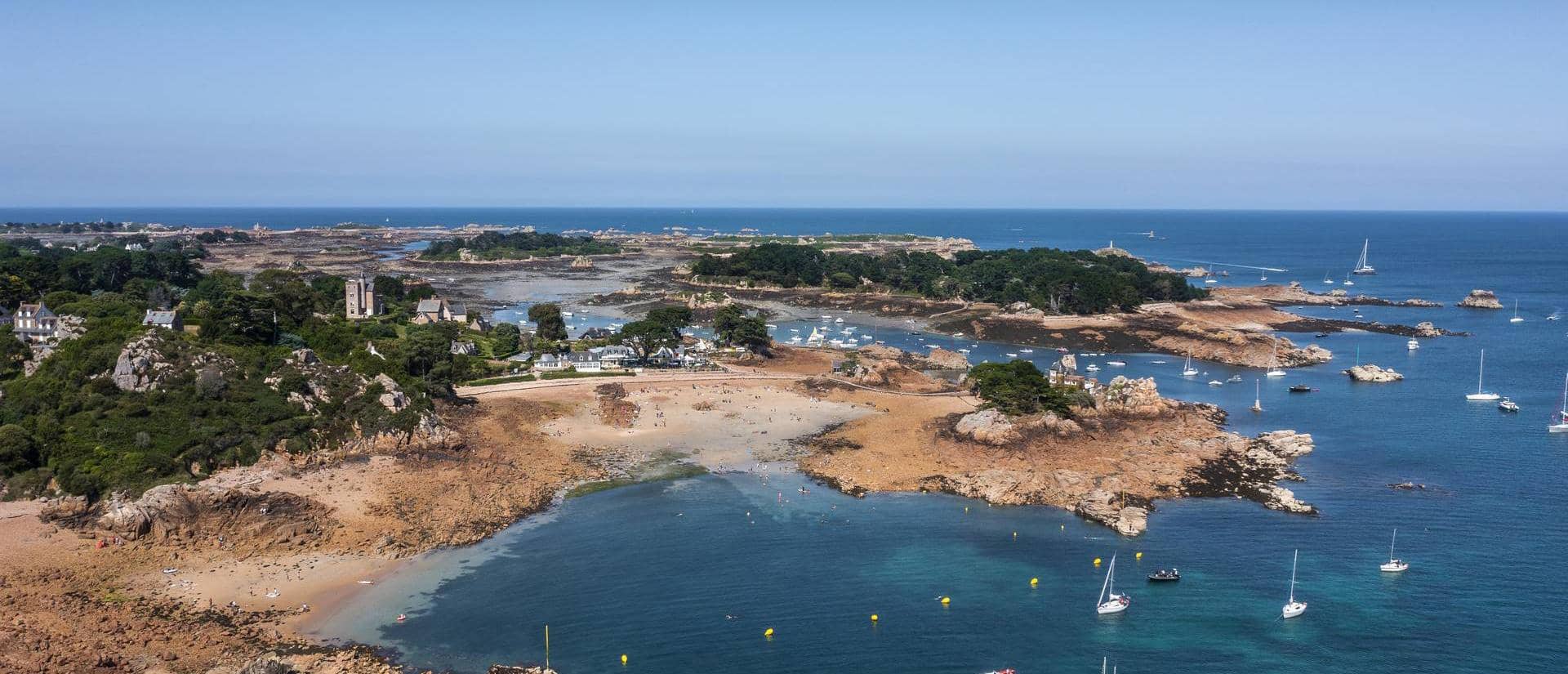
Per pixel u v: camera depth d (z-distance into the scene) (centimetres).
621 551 12519
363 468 14288
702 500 14525
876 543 12875
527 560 12169
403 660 9581
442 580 11481
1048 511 14175
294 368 16012
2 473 12656
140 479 12712
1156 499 14550
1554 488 15038
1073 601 11138
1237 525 13475
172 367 15175
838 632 10400
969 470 15750
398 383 16925
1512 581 11600
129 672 8938
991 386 18575
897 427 18175
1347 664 9738
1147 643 10188
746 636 10275
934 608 10962
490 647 9906
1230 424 19400
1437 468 16138
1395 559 12269
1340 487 15112
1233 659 9844
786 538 13038
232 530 12231
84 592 10494
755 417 19062
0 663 8769
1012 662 9812
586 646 9994
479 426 17062
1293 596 11162
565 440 17238
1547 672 9538
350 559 11900
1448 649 10012
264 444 14125
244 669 8756
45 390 14538
